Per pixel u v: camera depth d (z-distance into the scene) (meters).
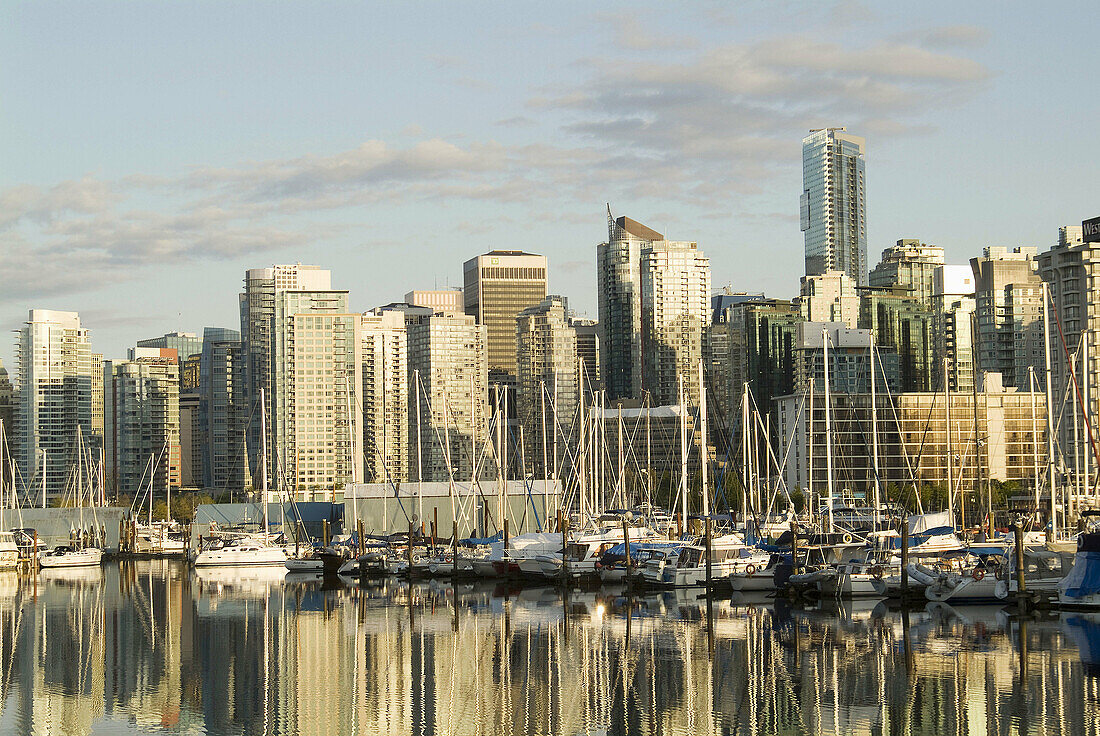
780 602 120.62
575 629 103.56
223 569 189.50
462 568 155.62
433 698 76.50
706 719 69.69
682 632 100.12
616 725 68.94
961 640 92.44
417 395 197.38
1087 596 106.62
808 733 66.44
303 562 179.50
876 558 127.69
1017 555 106.38
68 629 112.12
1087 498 134.38
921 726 67.06
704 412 160.62
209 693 79.44
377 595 139.12
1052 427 127.69
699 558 134.25
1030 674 78.94
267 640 101.75
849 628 100.00
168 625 113.69
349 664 88.88
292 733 68.88
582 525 186.38
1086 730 65.44
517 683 80.38
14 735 69.50
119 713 74.25
